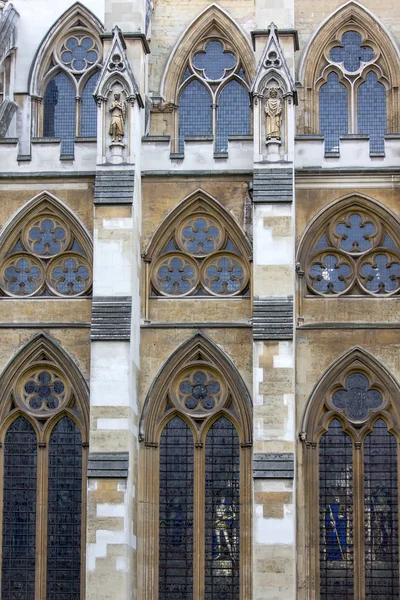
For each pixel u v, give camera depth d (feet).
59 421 192.65
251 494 187.11
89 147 197.67
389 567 185.68
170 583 186.80
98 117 192.24
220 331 191.83
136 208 191.93
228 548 187.32
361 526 186.50
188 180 196.44
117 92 193.47
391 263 193.88
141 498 187.83
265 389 181.78
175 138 219.20
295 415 185.78
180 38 221.87
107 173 190.49
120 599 176.76
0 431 191.93
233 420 190.39
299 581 183.52
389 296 192.34
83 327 193.26
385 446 189.26
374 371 190.29
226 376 190.80
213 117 220.43
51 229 197.77
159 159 196.75
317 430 189.26
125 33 197.36
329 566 186.19
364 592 184.85
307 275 193.77
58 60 226.17
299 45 220.02
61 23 226.99
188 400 191.42
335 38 221.05
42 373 193.67
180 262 195.72
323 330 191.11
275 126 190.29
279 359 182.60
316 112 218.79
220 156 196.34
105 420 181.78
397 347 190.29
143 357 191.93
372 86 220.02
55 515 189.88
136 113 193.16
